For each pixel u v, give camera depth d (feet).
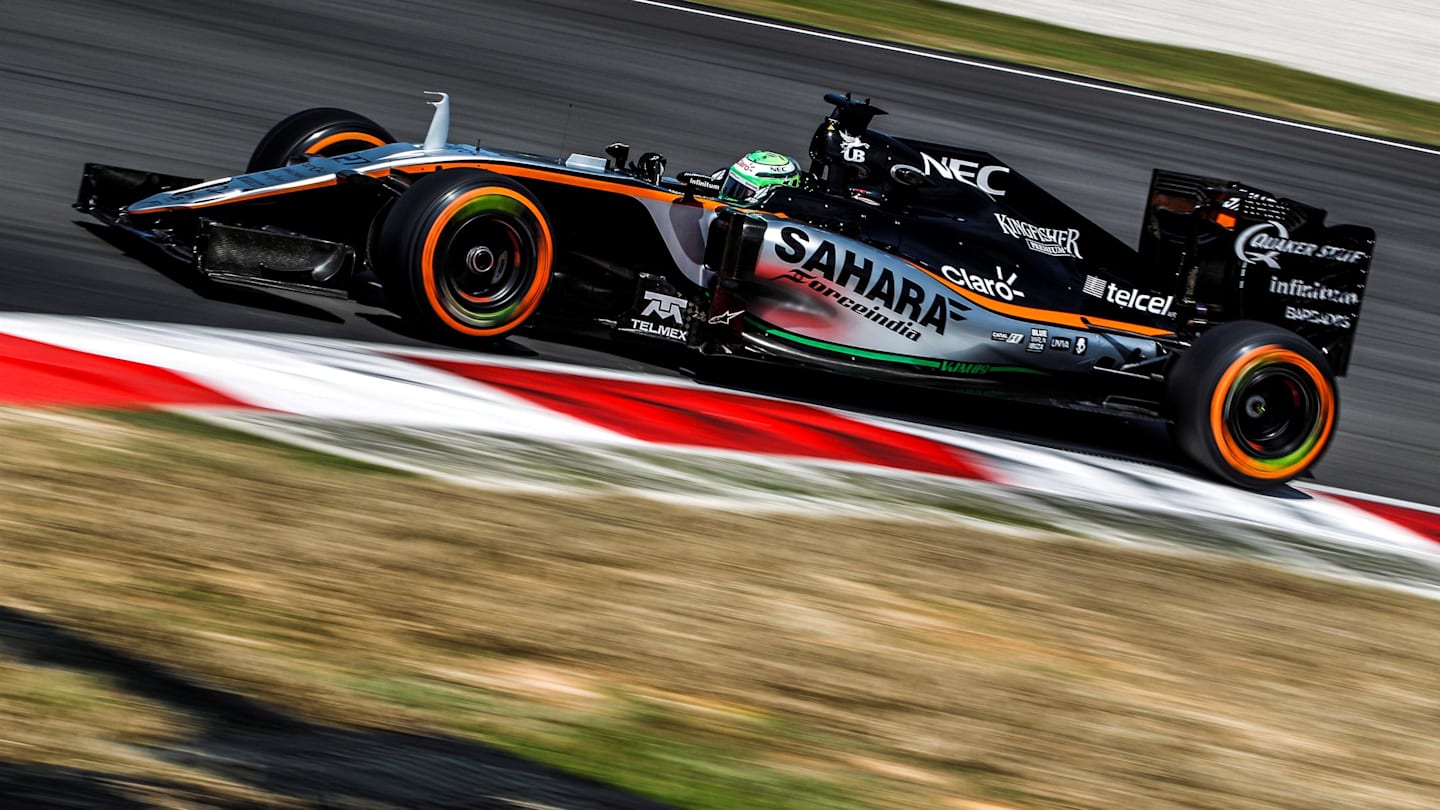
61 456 48.67
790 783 37.35
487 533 49.47
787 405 76.79
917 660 46.55
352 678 38.06
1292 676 51.72
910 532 59.16
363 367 66.80
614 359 79.46
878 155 82.28
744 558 52.24
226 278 69.36
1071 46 196.24
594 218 77.05
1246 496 78.28
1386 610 61.67
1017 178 82.84
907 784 38.50
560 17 157.17
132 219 76.59
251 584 42.19
